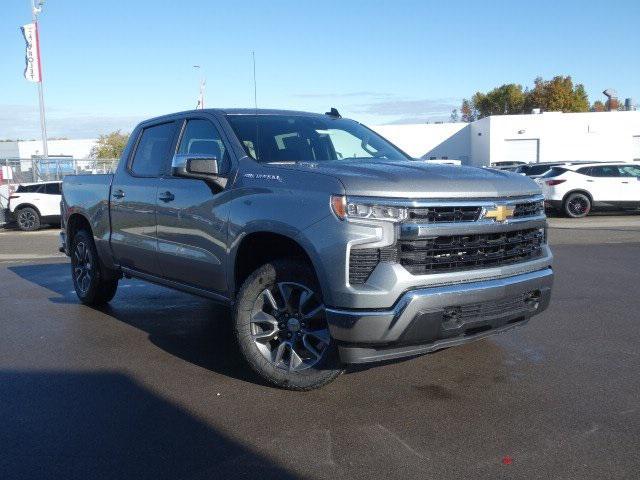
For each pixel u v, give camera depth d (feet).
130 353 17.65
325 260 12.75
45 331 20.18
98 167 90.33
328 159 16.66
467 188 13.23
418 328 12.47
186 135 18.01
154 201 18.11
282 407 13.50
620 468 10.57
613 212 69.10
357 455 11.23
